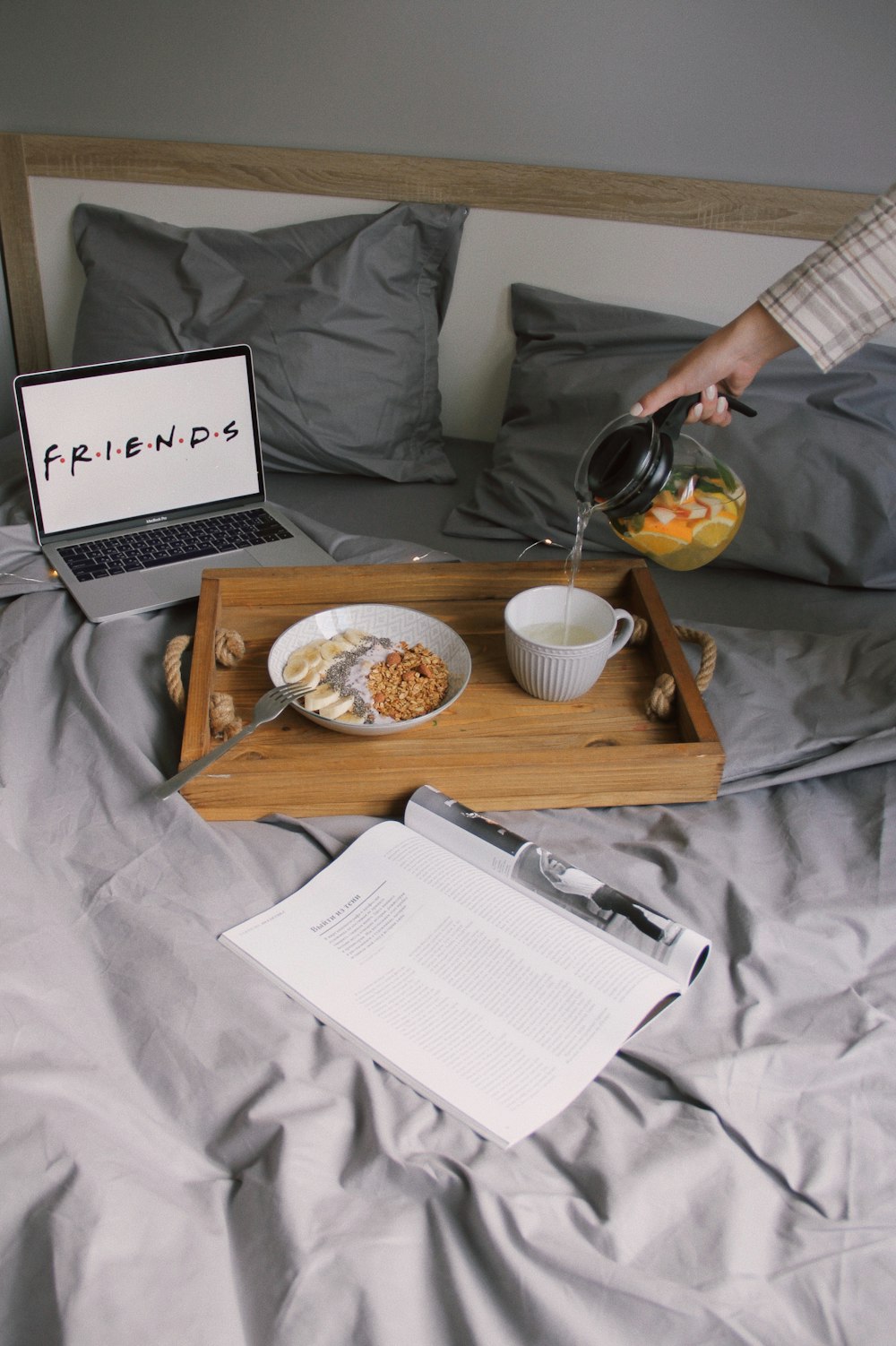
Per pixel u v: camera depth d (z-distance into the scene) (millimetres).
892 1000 840
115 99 1895
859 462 1468
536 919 880
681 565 1123
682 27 1625
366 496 1746
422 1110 720
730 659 1196
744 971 843
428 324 1836
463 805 999
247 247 1801
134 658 1176
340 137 1857
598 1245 643
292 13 1759
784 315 1079
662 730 1091
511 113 1765
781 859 971
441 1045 769
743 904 893
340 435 1760
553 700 1118
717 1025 803
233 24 1788
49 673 1179
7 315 2076
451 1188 666
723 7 1596
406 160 1797
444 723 1083
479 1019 791
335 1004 800
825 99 1627
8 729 1036
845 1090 757
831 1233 666
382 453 1803
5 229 1970
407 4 1714
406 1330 606
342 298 1723
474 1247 643
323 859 964
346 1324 601
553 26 1678
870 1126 735
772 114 1658
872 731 1087
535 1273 617
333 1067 747
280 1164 662
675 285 1784
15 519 1462
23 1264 613
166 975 799
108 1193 627
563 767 999
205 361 1492
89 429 1438
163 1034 755
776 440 1503
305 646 1153
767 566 1522
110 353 1824
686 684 1099
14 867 855
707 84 1661
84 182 1921
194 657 1118
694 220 1720
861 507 1469
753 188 1685
